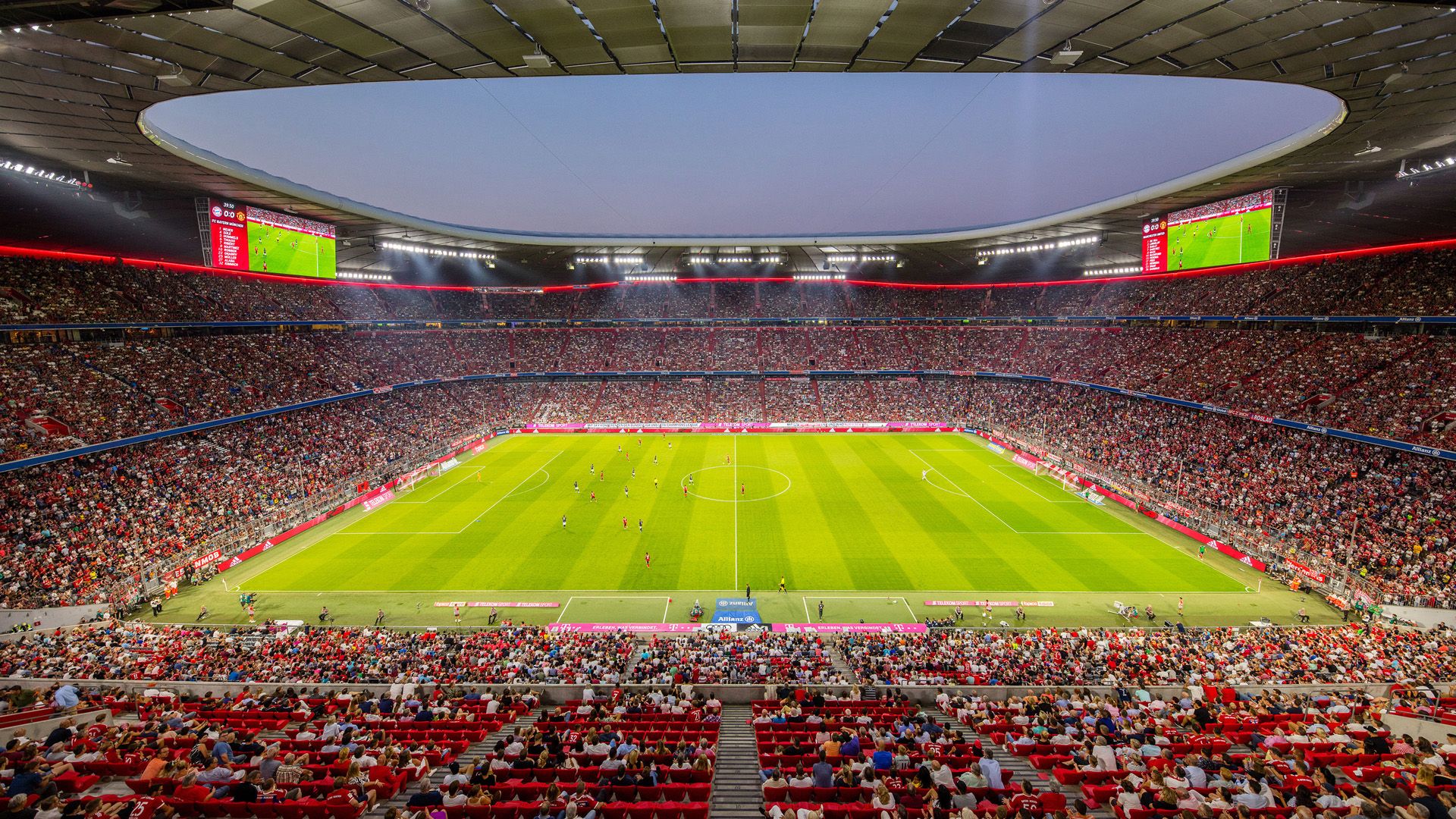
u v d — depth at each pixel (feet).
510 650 89.76
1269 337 191.62
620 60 54.60
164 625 101.19
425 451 209.26
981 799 40.88
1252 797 37.47
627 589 118.01
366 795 38.50
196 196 147.64
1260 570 124.67
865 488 179.83
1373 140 100.73
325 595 116.06
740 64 56.34
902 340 306.96
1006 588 117.60
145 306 173.68
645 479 188.75
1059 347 266.57
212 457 156.87
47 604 102.22
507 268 294.87
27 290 151.94
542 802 35.94
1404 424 137.80
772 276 324.60
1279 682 75.61
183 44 54.65
